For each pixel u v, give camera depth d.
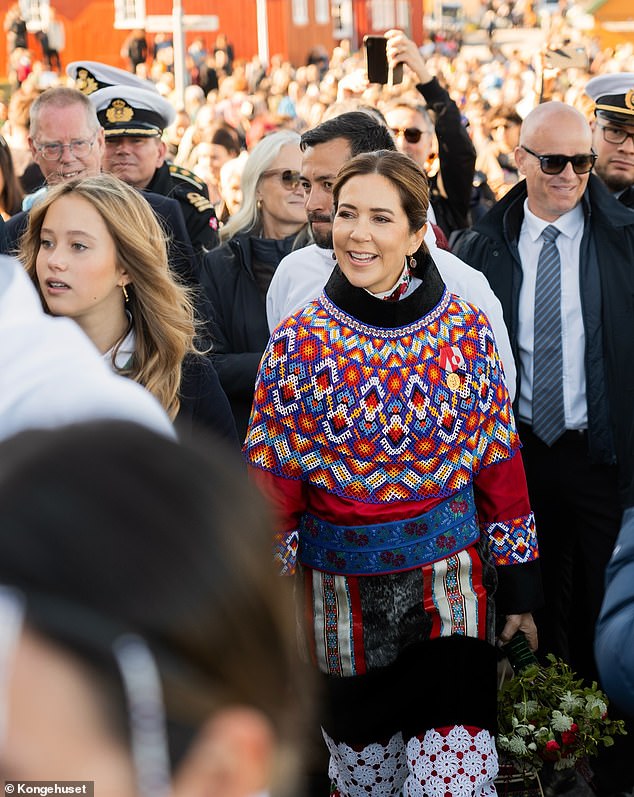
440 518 3.58
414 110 6.37
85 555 0.77
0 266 1.56
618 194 6.41
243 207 5.75
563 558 5.31
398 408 3.53
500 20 38.53
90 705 0.75
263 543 0.84
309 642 3.67
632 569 2.47
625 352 5.06
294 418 3.60
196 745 0.79
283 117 19.62
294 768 0.91
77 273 3.60
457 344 3.62
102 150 5.88
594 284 5.09
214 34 36.12
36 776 0.75
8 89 32.47
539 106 5.18
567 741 4.07
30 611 0.75
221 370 5.04
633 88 6.28
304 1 37.25
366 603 3.57
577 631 5.23
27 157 10.26
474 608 3.58
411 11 38.62
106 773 0.76
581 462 5.10
